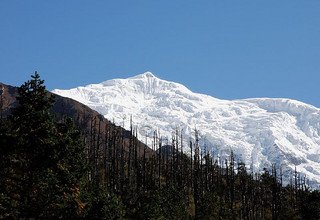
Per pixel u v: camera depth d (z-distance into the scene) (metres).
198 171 171.50
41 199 54.50
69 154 60.72
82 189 72.00
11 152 53.09
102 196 75.88
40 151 53.81
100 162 161.62
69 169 63.66
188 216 125.31
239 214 164.62
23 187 53.69
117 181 138.75
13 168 53.91
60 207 57.41
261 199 187.62
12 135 53.00
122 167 150.62
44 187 54.72
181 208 119.00
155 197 101.69
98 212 70.81
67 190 60.41
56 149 55.44
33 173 53.84
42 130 54.31
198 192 159.75
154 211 96.81
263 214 181.50
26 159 53.78
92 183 94.25
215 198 135.12
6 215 53.19
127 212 93.88
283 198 180.75
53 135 55.97
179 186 151.38
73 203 63.94
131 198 101.94
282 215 155.38
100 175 140.00
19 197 54.91
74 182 63.81
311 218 135.38
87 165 72.56
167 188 127.06
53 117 57.75
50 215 55.44
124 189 121.56
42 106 55.81
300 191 182.38
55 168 56.91
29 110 54.34
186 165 177.62
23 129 54.00
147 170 164.75
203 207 131.12
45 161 54.09
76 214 65.31
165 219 101.25
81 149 71.62
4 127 54.12
